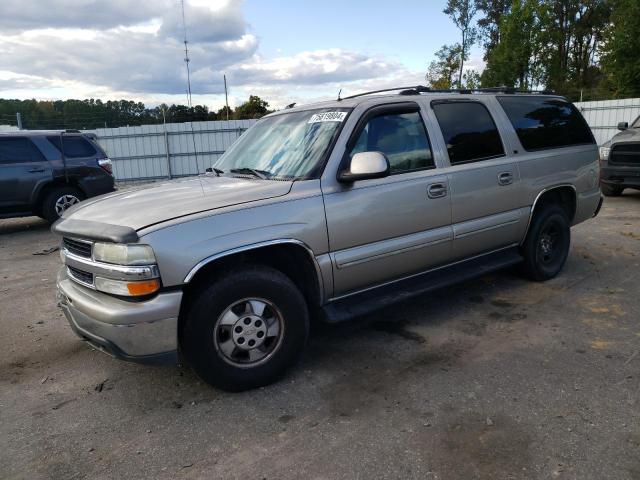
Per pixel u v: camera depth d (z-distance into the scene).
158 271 2.89
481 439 2.74
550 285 5.23
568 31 45.72
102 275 3.02
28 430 3.05
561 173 5.19
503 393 3.19
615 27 28.67
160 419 3.10
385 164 3.41
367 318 4.55
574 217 5.52
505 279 5.45
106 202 3.59
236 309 3.22
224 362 3.20
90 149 10.58
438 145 4.19
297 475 2.53
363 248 3.70
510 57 26.66
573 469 2.47
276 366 3.37
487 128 4.64
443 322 4.40
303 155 3.73
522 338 4.00
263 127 4.52
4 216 9.75
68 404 3.33
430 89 4.50
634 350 3.71
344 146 3.64
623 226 8.02
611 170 10.32
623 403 3.02
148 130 21.89
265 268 3.30
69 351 4.19
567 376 3.37
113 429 3.02
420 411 3.04
